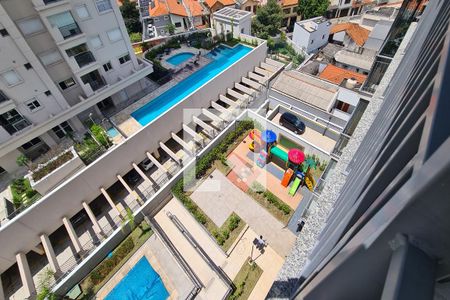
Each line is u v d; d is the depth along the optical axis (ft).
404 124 8.45
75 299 44.86
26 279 45.42
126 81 69.72
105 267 47.47
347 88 68.08
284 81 74.74
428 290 3.83
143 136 62.39
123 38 66.13
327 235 13.85
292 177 57.36
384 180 7.77
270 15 129.80
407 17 44.39
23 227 46.47
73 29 55.52
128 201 61.46
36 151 60.75
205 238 50.08
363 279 5.98
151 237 51.90
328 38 145.59
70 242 54.80
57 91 57.21
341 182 26.05
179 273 46.88
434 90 5.45
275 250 47.29
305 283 11.08
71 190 52.11
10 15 46.75
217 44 102.27
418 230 4.02
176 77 84.38
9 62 47.98
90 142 60.90
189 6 149.28
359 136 32.76
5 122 51.80
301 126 66.80
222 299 41.57
